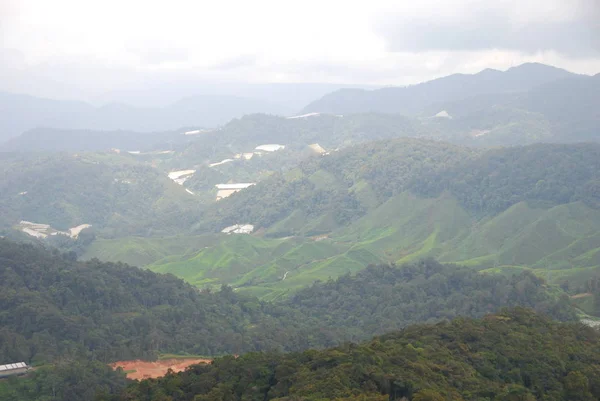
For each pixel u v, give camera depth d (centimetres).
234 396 8138
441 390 7225
